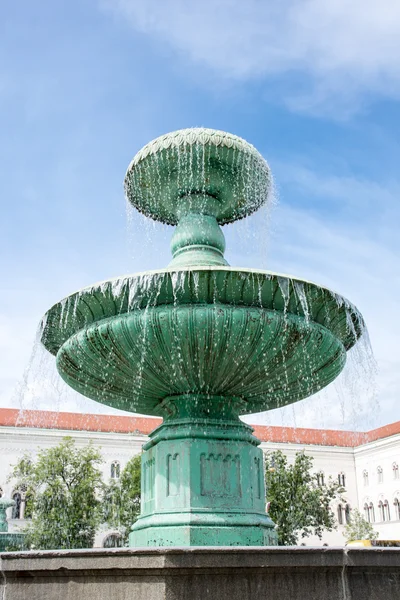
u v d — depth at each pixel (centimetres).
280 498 2666
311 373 562
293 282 485
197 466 506
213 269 469
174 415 552
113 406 659
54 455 2700
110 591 357
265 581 361
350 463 4778
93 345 516
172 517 488
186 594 347
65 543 2553
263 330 481
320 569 374
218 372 511
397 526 4291
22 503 3703
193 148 591
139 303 495
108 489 2811
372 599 382
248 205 702
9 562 385
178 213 640
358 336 612
